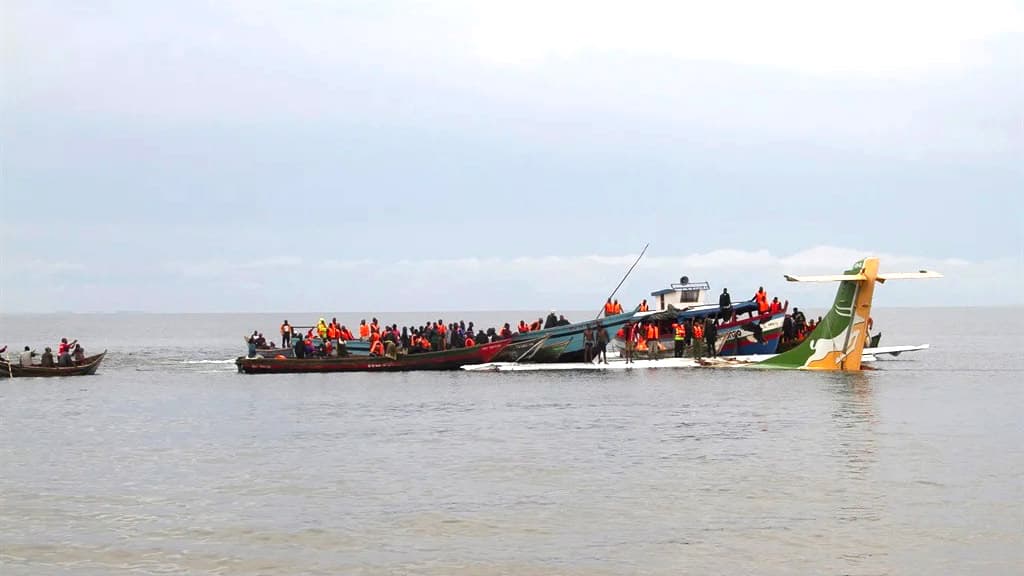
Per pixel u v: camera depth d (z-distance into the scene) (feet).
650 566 74.64
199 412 173.37
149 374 267.59
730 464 112.78
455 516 90.07
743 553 77.30
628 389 198.49
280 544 81.92
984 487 98.12
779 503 92.73
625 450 124.06
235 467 116.88
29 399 199.82
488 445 130.00
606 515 89.56
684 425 145.38
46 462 122.21
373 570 74.64
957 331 621.31
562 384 211.82
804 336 252.42
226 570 75.25
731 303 256.32
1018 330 641.81
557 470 111.24
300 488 103.65
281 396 199.41
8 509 95.40
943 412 155.53
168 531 86.58
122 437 143.43
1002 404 165.78
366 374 249.34
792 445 125.18
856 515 87.71
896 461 112.57
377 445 131.75
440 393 199.11
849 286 219.61
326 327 275.59
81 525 89.10
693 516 88.58
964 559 74.84
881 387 195.62
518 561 76.38
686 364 242.58
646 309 262.26
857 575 71.82
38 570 75.97
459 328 274.77
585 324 250.16
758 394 184.85
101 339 647.56
